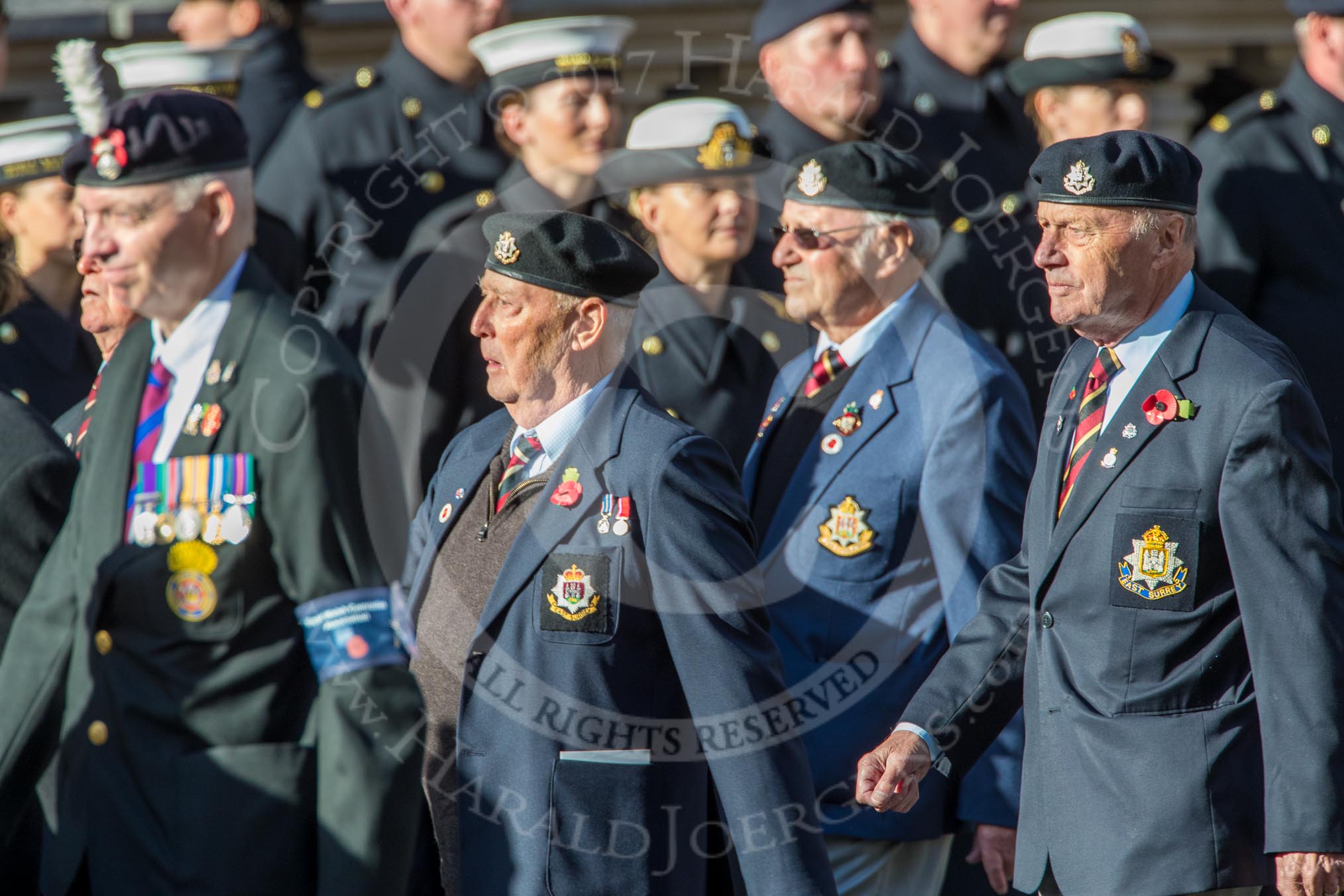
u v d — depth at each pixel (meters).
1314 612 11.81
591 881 12.12
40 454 13.45
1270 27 24.62
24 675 13.06
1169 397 12.48
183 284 13.12
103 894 12.75
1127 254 12.56
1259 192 19.02
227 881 12.45
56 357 17.73
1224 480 12.15
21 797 13.23
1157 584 12.30
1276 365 12.30
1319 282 18.89
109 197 12.94
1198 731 12.20
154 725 12.71
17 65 22.78
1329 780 11.64
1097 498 12.65
